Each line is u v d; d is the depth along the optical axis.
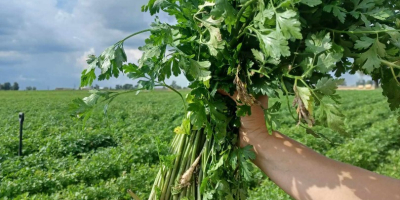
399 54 1.57
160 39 1.53
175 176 1.80
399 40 1.46
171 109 25.56
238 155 1.63
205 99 1.61
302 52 1.52
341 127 1.28
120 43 1.56
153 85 1.54
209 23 1.48
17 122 19.45
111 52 1.54
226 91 1.58
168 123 16.50
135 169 8.36
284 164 1.54
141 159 9.33
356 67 1.76
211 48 1.46
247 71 1.50
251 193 6.18
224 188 1.70
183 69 1.46
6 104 37.25
